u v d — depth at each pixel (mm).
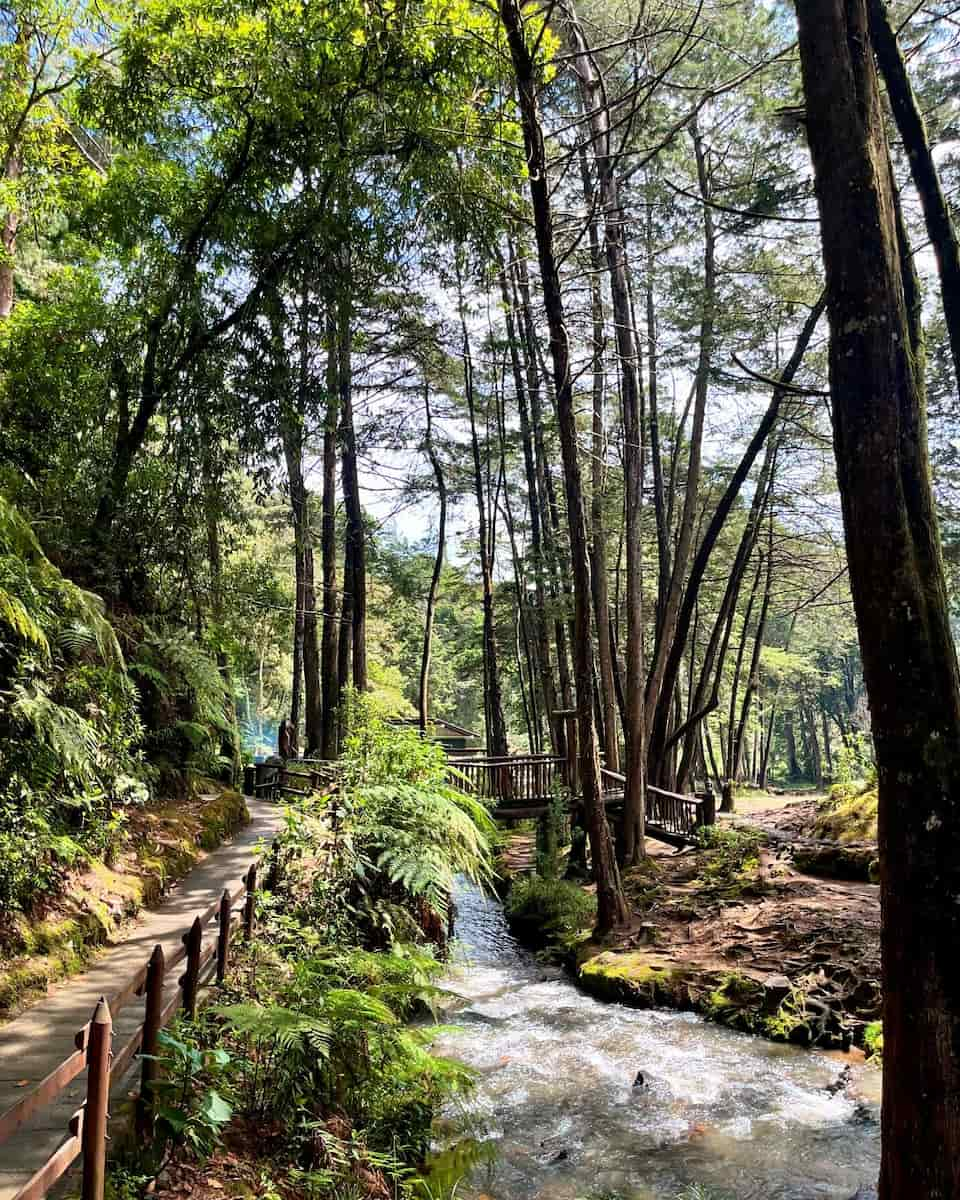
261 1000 3854
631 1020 6227
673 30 6453
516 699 30266
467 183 7480
